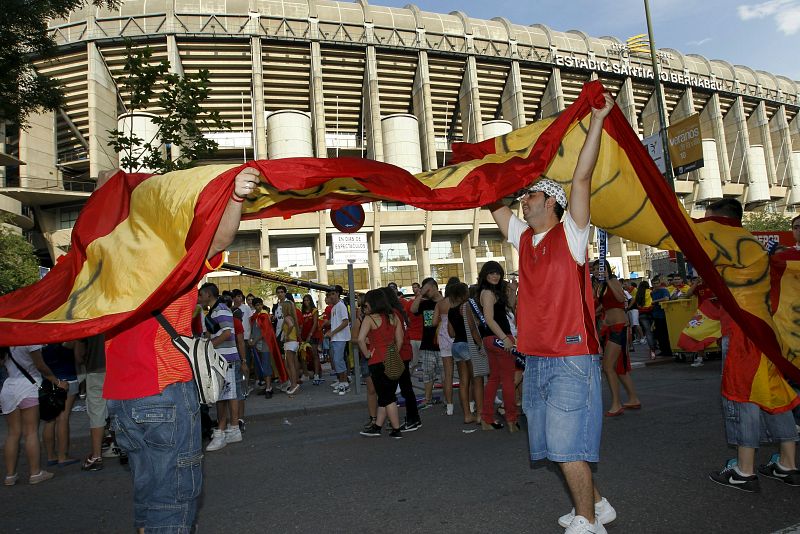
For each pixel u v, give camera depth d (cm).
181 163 999
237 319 847
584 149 285
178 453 252
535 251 296
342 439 648
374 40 4812
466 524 349
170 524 248
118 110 4553
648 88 6097
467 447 558
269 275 1174
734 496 362
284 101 4984
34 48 1113
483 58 5166
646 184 343
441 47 5053
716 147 6438
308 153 4638
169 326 260
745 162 6612
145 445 251
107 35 4278
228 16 4466
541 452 291
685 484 392
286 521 379
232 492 457
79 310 257
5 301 264
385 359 629
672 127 1442
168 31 4356
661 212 350
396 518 369
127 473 559
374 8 4975
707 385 835
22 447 725
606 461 465
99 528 397
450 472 469
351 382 1217
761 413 398
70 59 4281
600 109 287
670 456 466
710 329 476
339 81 4966
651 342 1247
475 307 624
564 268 283
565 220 289
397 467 500
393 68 5034
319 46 4666
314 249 4719
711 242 387
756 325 356
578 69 5516
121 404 251
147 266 264
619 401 654
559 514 354
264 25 4559
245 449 630
